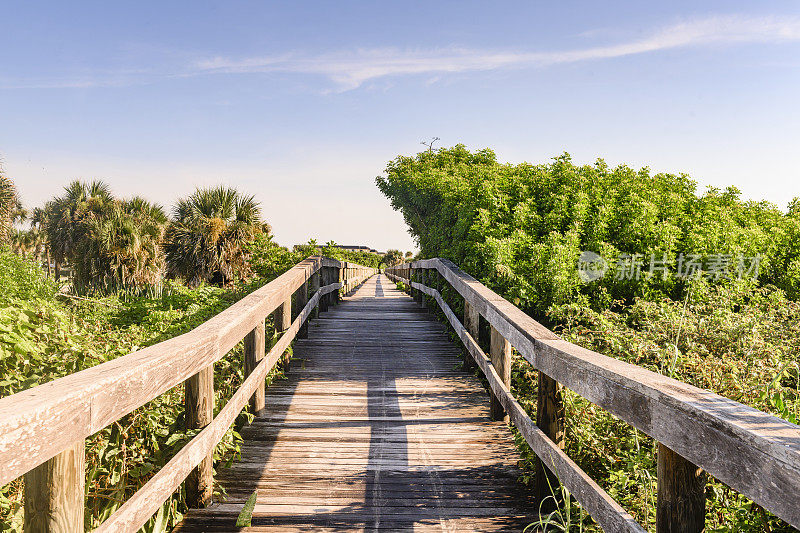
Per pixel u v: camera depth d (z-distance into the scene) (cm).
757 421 143
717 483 282
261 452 383
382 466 362
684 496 173
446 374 597
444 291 843
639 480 296
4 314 342
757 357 448
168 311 705
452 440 408
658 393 178
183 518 292
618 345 461
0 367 321
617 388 209
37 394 161
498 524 292
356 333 835
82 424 168
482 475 351
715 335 507
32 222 3080
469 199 789
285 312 561
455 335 757
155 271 2067
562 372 267
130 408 201
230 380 466
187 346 261
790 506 119
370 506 310
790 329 552
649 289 664
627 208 700
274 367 562
